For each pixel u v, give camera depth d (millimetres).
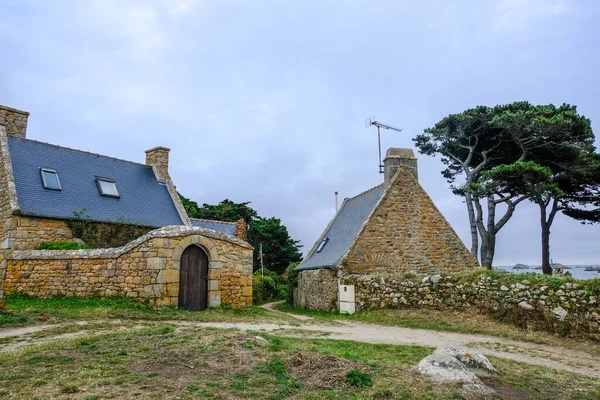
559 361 7598
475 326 10977
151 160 22031
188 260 12914
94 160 19516
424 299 13453
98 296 12258
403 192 18281
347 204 23844
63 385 4691
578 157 22516
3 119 17609
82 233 15633
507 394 5227
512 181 21391
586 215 25344
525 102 24250
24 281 13383
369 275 15734
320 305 17641
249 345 6574
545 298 10102
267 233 41188
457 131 26359
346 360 6105
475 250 25984
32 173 16328
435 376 5492
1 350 6605
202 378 5090
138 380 4914
